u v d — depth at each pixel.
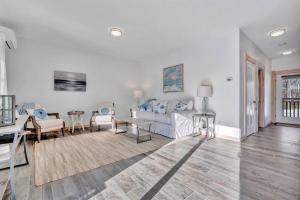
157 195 1.56
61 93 4.63
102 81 5.46
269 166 2.19
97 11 2.74
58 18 2.99
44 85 4.36
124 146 3.12
